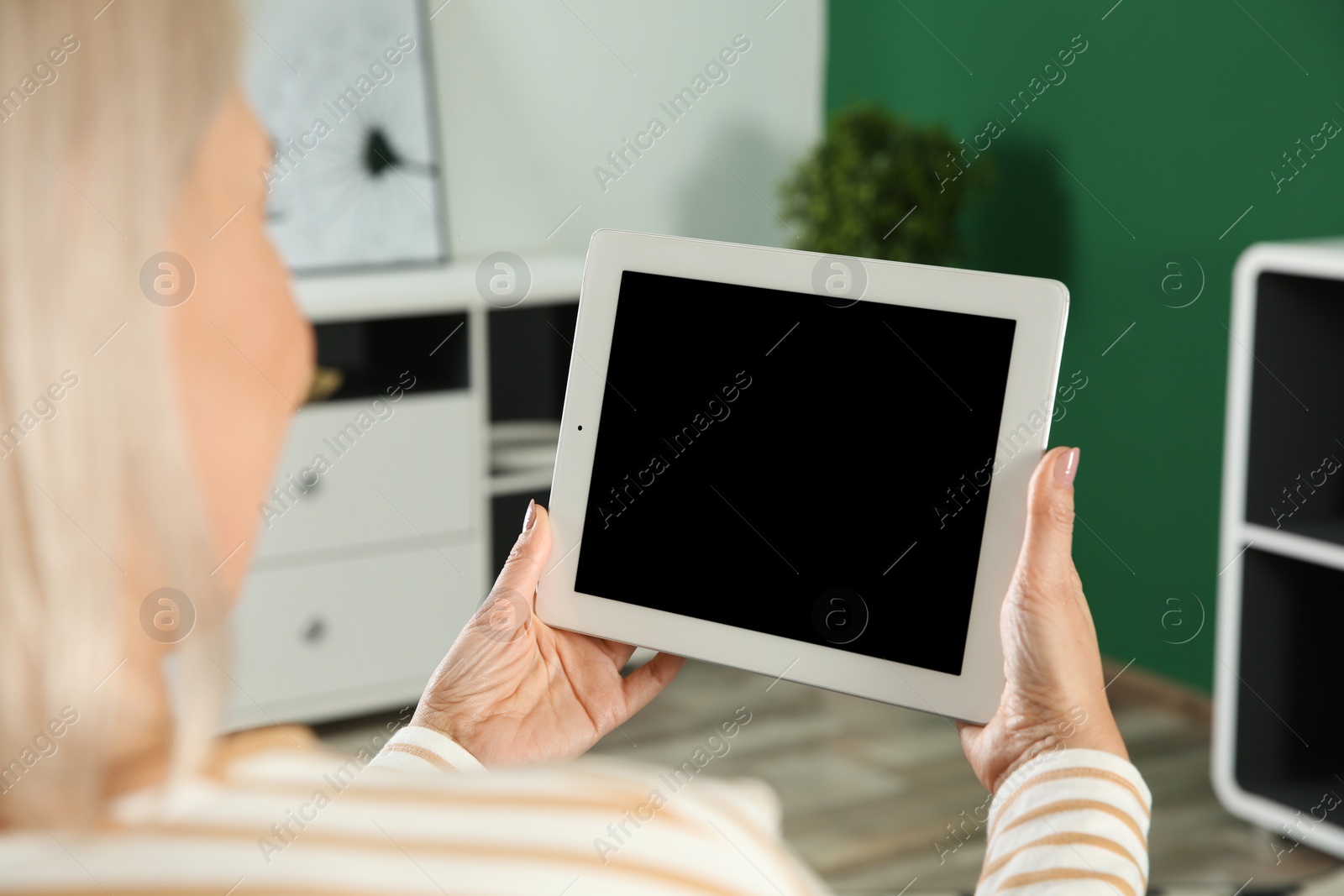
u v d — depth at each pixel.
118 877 0.29
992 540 0.71
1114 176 2.65
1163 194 2.55
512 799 0.35
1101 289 2.71
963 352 0.73
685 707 2.66
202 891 0.30
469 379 2.66
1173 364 2.58
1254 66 2.35
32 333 0.27
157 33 0.29
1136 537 2.71
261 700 2.49
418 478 2.62
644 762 2.37
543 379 3.00
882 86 3.22
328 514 2.52
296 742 0.34
